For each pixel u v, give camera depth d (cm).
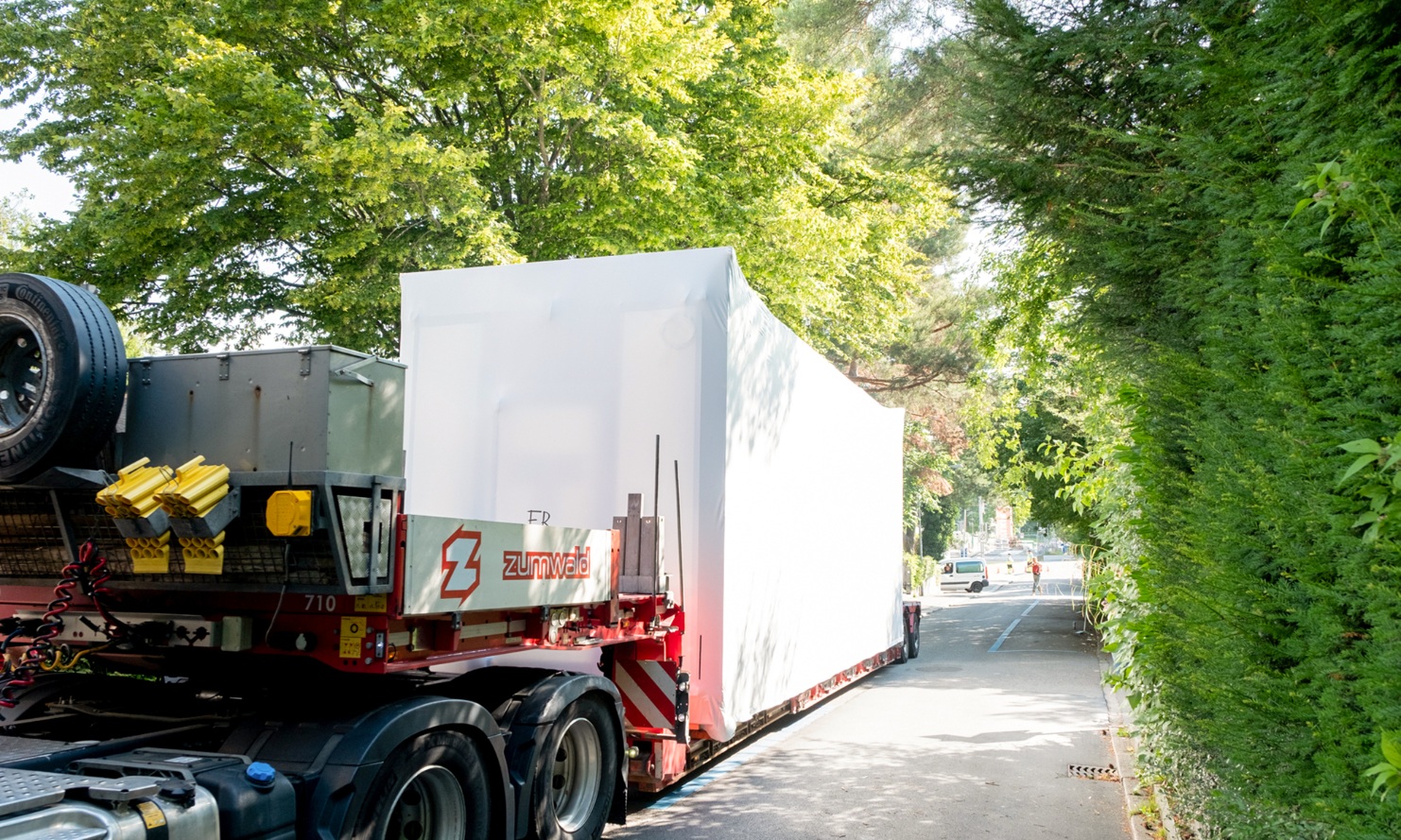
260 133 1286
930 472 3969
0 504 444
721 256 698
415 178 1247
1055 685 1434
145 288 1454
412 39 1337
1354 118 360
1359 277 328
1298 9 383
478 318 743
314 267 1502
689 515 685
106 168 1288
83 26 1355
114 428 421
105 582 435
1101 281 659
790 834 654
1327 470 320
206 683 507
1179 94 588
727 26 1738
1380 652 298
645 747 675
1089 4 665
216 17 1368
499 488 719
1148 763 747
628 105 1503
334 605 431
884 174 1883
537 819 515
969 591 5066
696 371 692
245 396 422
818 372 981
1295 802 371
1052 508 2130
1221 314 452
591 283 723
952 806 728
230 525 415
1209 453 438
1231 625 390
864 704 1245
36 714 486
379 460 430
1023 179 697
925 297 3069
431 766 442
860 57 1612
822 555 1001
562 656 657
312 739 415
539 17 1346
